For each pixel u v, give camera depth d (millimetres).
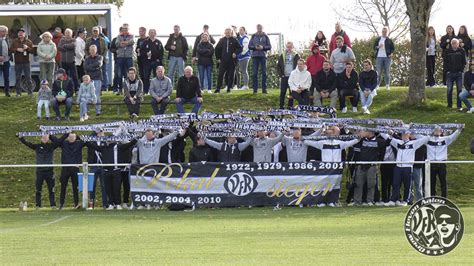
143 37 47406
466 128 42219
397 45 58688
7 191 36688
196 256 19781
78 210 32062
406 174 32281
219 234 24062
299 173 32469
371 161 32625
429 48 50156
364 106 44531
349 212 30203
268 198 32375
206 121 34094
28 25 54812
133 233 24516
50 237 23703
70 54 47500
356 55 58156
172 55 47594
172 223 27250
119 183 32688
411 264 18281
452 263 18406
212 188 32188
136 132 33312
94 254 20328
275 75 56938
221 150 32875
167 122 33219
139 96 43031
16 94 49094
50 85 47469
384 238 22781
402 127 33250
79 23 55125
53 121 43969
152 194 32219
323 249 20719
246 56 50594
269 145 32938
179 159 34094
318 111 36344
